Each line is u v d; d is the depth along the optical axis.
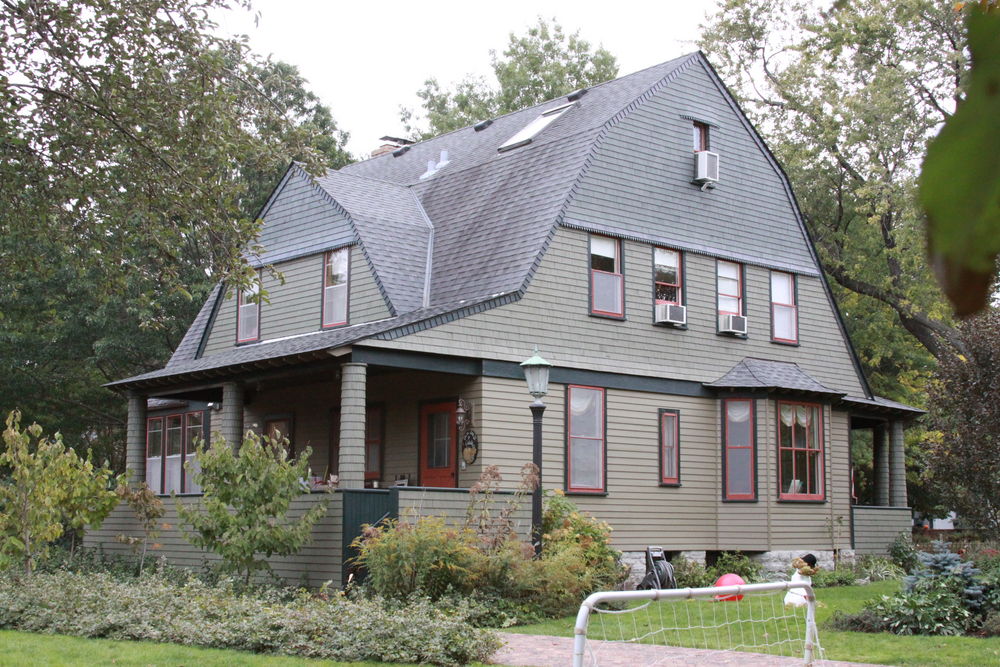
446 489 17.17
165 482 27.69
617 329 21.08
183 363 24.69
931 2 29.61
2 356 32.19
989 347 17.36
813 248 25.50
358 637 11.23
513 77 45.47
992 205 0.76
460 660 11.09
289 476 16.53
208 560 19.31
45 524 16.28
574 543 17.22
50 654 10.73
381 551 15.14
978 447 17.33
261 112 16.17
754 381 22.22
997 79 0.77
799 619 14.63
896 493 26.27
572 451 20.03
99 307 31.67
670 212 22.42
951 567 13.95
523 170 22.55
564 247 20.41
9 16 14.23
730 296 23.36
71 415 34.69
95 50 14.73
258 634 11.54
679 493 21.70
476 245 21.47
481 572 15.38
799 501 22.48
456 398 19.69
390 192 24.50
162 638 12.04
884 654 11.57
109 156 15.56
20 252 17.02
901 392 33.81
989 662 10.93
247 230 16.08
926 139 0.84
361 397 17.34
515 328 19.39
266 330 23.81
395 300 20.64
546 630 13.98
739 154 24.23
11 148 15.17
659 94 22.75
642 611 15.87
